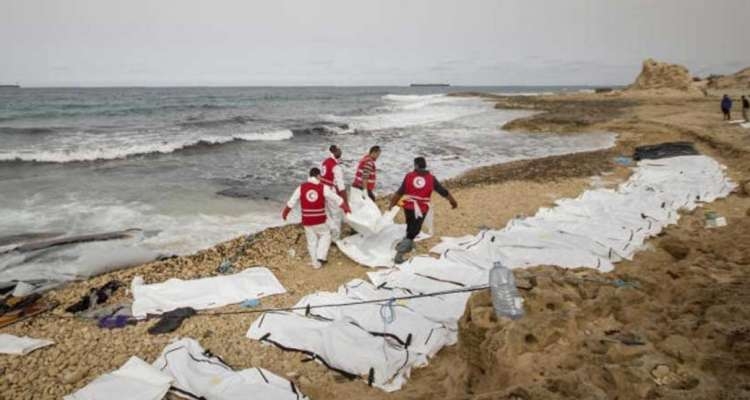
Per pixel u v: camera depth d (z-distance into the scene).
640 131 22.56
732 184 10.74
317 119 35.12
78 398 3.83
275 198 11.42
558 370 3.24
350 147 20.20
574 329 3.78
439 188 7.17
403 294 5.61
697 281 4.65
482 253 6.69
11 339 4.92
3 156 15.15
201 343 4.89
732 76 79.25
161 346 4.89
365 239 7.81
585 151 18.94
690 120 23.75
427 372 4.24
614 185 12.07
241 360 4.55
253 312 5.58
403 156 17.97
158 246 8.09
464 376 3.94
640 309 4.12
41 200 10.71
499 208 10.12
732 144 15.66
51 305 5.82
